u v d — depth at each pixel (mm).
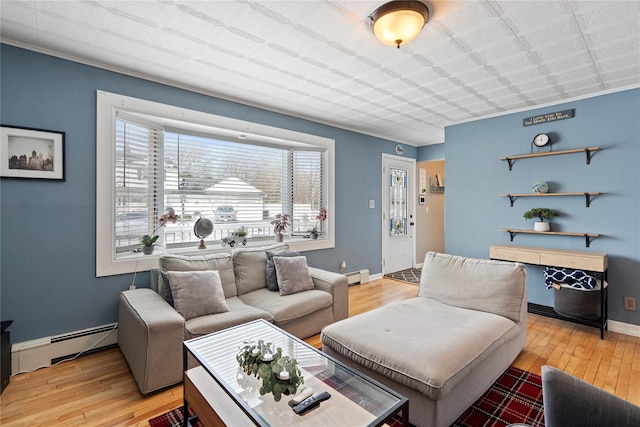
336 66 2521
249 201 3602
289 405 1292
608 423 910
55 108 2281
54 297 2303
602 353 2457
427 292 2605
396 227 5387
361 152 4695
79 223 2389
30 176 2191
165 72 2625
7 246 2133
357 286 4531
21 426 1616
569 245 3266
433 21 1896
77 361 2301
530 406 1798
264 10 1795
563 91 3059
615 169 2982
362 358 1738
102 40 2119
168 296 2293
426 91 3066
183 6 1754
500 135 3768
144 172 2824
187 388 1607
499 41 2131
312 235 4070
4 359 1953
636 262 2867
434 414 1461
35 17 1852
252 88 2988
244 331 1927
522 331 2312
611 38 2088
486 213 3900
